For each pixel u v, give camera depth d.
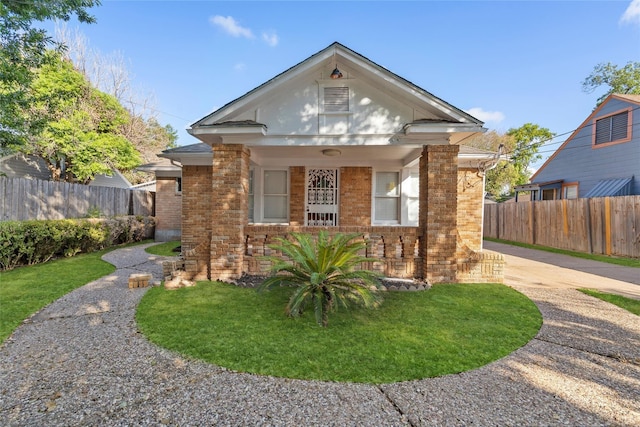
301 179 10.59
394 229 7.42
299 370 3.38
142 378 3.23
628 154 13.80
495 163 9.98
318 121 7.41
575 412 2.73
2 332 4.34
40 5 7.93
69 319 4.87
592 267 9.66
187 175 10.34
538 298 6.18
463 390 3.05
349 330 4.47
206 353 3.75
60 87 13.46
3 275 7.64
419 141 7.32
